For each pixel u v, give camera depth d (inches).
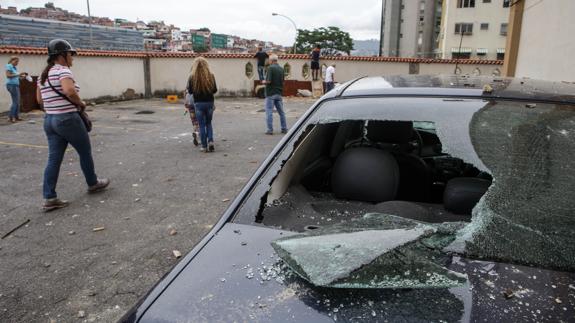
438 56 2329.0
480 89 77.3
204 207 177.8
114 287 116.7
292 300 43.7
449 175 90.9
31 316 104.4
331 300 43.0
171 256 134.1
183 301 45.6
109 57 621.9
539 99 72.9
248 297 45.0
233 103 641.6
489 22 2113.7
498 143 65.4
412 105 74.2
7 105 459.2
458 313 40.8
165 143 315.3
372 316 40.8
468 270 47.1
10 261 131.9
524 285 44.8
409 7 3085.6
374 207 71.7
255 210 62.9
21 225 159.2
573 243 51.1
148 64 700.0
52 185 174.1
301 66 772.0
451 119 70.1
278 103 355.3
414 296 42.8
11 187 207.2
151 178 221.0
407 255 47.4
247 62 733.3
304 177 80.1
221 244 55.4
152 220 163.9
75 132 176.9
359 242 49.1
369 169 74.0
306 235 54.3
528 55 419.5
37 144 310.2
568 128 66.4
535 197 58.4
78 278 121.5
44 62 516.1
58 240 146.6
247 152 283.4
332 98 81.1
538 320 40.1
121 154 277.9
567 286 44.7
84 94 584.7
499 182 60.6
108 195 193.8
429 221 65.9
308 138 77.7
